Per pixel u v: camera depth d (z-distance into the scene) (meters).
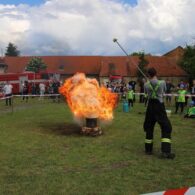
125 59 88.50
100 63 94.88
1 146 11.52
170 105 29.95
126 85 36.97
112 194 7.14
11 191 7.29
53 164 9.30
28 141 12.40
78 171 8.68
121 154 10.41
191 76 74.69
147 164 9.32
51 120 18.33
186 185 7.67
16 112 23.20
